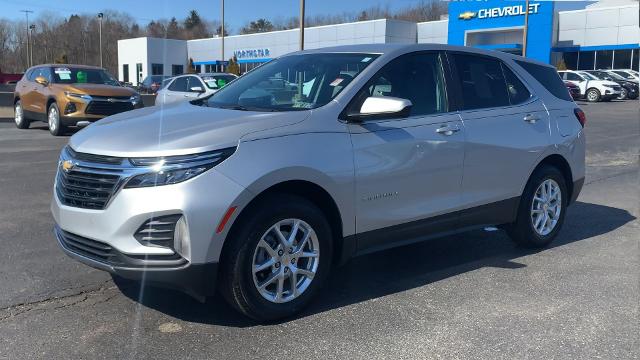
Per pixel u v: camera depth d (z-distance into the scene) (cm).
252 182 367
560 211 590
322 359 349
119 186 360
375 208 436
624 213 746
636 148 1370
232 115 417
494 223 534
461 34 4672
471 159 496
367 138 429
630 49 4028
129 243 358
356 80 444
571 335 386
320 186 403
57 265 500
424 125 466
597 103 3216
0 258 516
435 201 476
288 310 399
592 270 518
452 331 390
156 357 348
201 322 398
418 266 528
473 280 490
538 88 581
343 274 504
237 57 5959
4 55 10038
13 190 794
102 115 1414
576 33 4256
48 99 1459
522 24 4331
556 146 571
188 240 354
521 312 422
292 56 531
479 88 528
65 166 394
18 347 356
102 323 393
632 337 384
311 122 408
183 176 354
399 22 4756
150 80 4128
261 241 381
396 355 356
